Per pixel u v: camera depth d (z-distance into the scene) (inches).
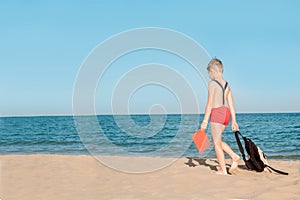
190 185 173.5
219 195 151.0
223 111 197.5
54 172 216.7
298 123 1336.1
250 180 179.5
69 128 1321.4
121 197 152.4
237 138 208.5
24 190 168.7
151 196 153.2
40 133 1049.5
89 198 151.5
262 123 1352.1
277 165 244.2
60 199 150.6
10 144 687.1
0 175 206.7
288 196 145.0
